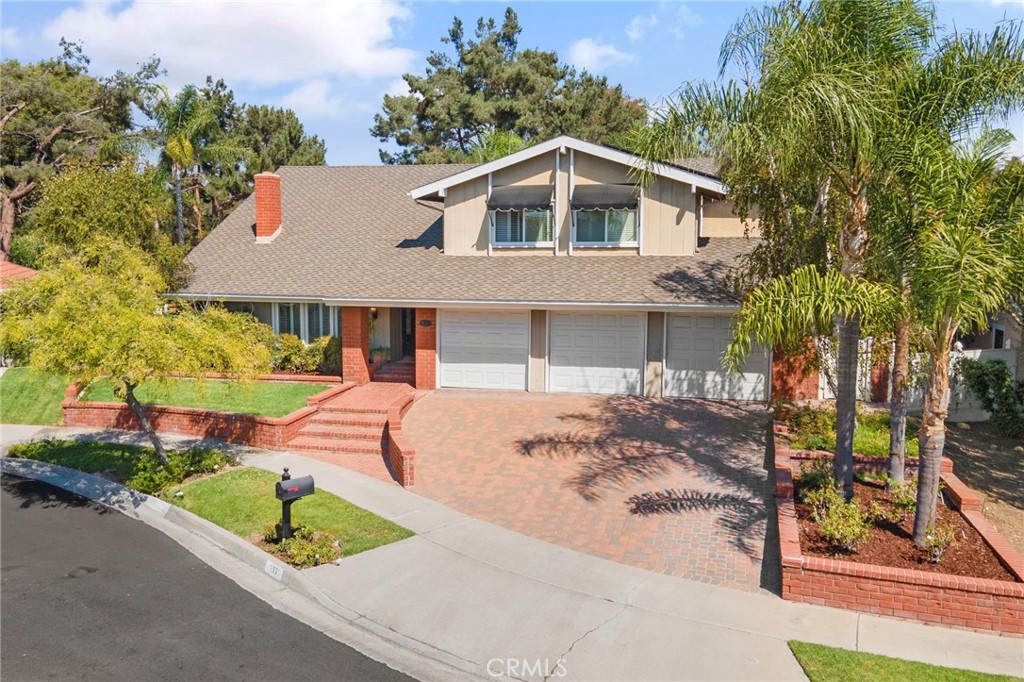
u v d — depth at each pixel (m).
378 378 24.50
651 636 9.60
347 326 23.41
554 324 22.33
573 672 8.85
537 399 21.62
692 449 16.98
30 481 16.77
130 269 15.63
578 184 22.98
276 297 23.81
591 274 21.95
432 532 12.98
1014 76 11.13
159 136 39.06
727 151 13.35
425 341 22.98
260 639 9.73
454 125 53.56
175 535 13.51
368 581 11.23
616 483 15.16
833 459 15.06
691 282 20.73
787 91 11.59
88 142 50.16
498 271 22.91
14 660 9.16
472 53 54.41
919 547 11.45
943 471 14.48
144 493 15.52
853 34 12.35
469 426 19.17
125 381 15.66
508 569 11.55
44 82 48.84
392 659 9.25
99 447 18.91
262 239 27.62
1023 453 17.39
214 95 50.00
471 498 14.62
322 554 11.90
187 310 16.27
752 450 16.83
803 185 14.42
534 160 23.23
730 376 21.06
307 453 18.05
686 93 13.05
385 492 15.05
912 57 12.11
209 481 15.95
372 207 29.27
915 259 10.65
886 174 11.55
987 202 10.80
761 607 10.36
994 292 10.15
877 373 20.25
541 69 55.19
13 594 11.04
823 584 10.41
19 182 47.16
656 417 19.44
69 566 12.09
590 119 50.62
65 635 9.81
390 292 22.48
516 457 16.84
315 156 51.97
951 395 19.86
